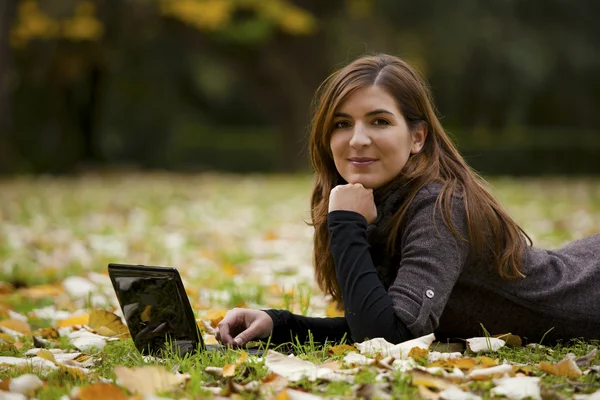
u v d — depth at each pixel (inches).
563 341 153.8
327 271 163.8
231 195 662.5
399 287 139.9
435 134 152.4
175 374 126.9
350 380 121.9
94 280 248.7
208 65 1521.9
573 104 1491.1
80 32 1074.7
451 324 153.0
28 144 1243.8
